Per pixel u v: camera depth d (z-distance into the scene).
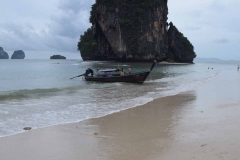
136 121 8.48
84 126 7.84
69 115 9.37
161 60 92.50
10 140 6.39
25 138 6.58
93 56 107.50
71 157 5.33
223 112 9.68
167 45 96.81
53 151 5.69
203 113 9.58
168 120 8.55
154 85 20.92
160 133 7.01
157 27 87.19
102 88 18.64
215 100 12.88
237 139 6.20
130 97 14.11
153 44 84.94
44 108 10.57
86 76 24.59
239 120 8.26
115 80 23.09
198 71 44.31
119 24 82.19
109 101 12.67
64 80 25.36
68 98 13.52
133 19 83.06
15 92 15.33
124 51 81.94
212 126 7.54
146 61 84.50
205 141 6.12
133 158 5.18
